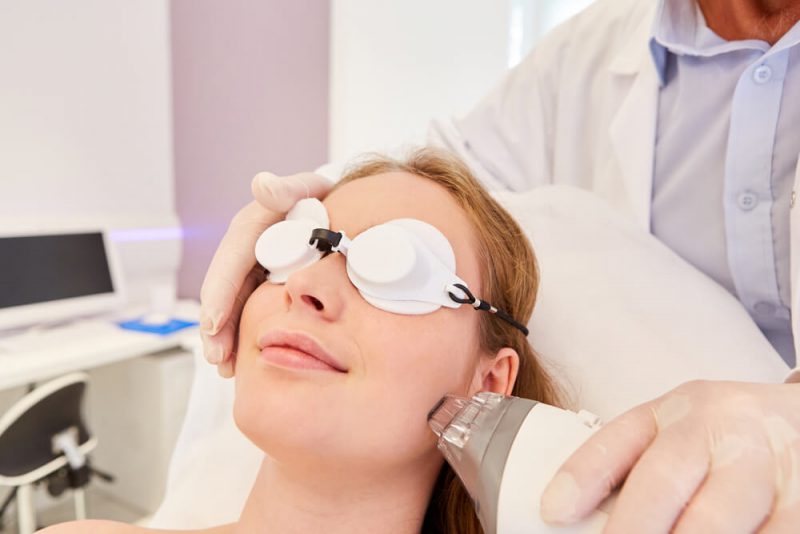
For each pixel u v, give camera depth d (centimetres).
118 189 255
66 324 228
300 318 58
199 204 265
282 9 221
